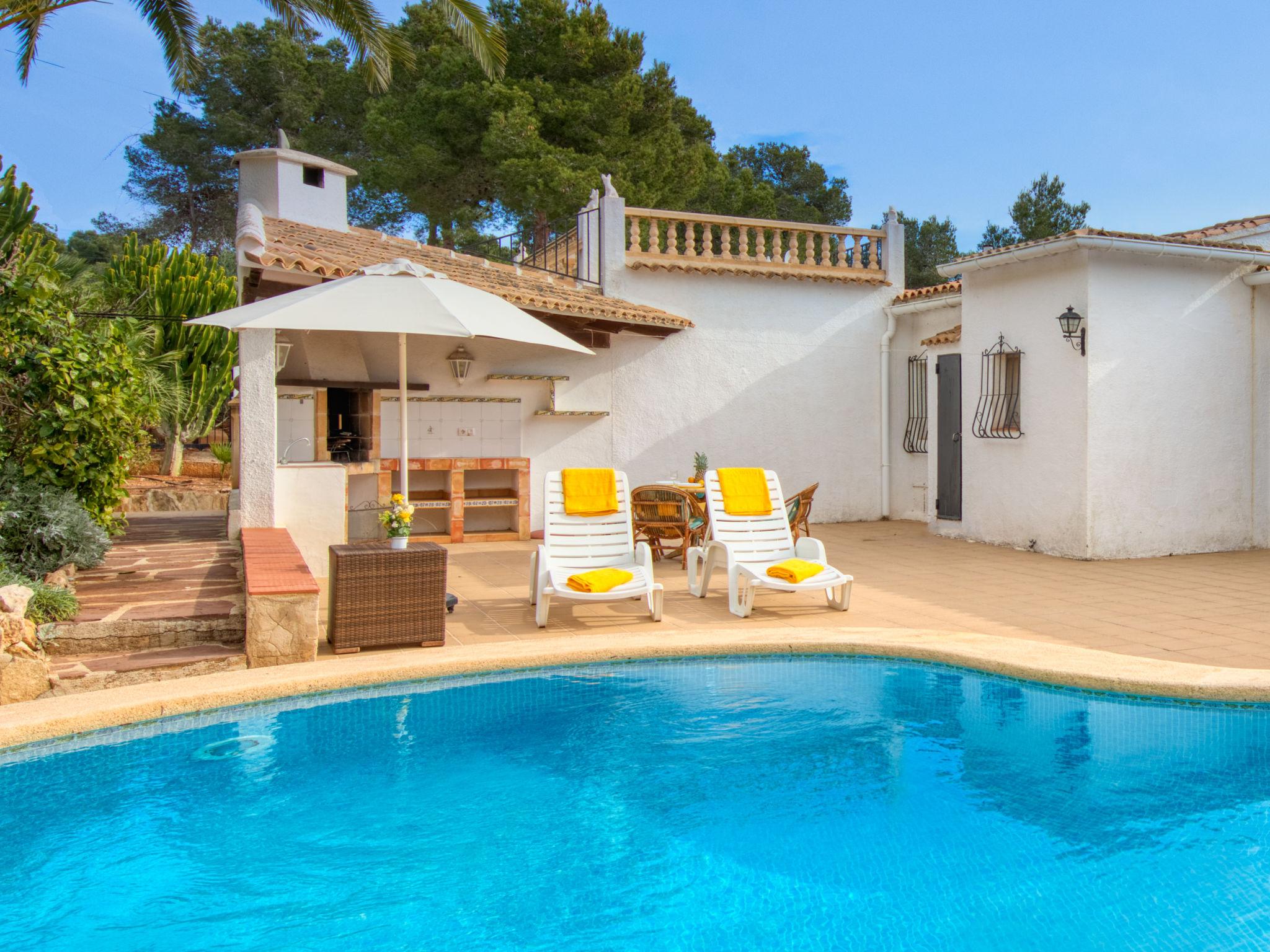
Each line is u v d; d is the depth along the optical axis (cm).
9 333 710
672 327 1309
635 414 1346
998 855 352
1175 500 1055
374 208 2875
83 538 691
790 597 812
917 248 3969
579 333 1292
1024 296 1084
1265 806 391
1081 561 1011
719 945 293
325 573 870
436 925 306
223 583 705
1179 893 321
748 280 1405
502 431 1272
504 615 730
